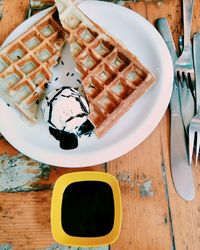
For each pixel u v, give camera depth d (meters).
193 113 0.27
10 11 0.31
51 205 0.23
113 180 0.24
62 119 0.26
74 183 0.25
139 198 0.25
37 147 0.26
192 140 0.26
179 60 0.28
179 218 0.24
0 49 0.29
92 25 0.29
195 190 0.25
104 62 0.29
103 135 0.27
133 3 0.30
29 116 0.27
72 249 0.24
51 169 0.26
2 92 0.28
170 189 0.25
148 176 0.26
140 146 0.26
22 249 0.25
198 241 0.24
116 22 0.30
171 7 0.30
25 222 0.25
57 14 0.30
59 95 0.26
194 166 0.26
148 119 0.26
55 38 0.30
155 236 0.24
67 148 0.26
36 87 0.29
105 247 0.24
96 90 0.29
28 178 0.26
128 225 0.25
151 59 0.28
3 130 0.27
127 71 0.28
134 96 0.27
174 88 0.28
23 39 0.29
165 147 0.26
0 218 0.25
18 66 0.29
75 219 0.24
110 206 0.24
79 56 0.29
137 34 0.29
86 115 0.27
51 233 0.25
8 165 0.27
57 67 0.30
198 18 0.29
